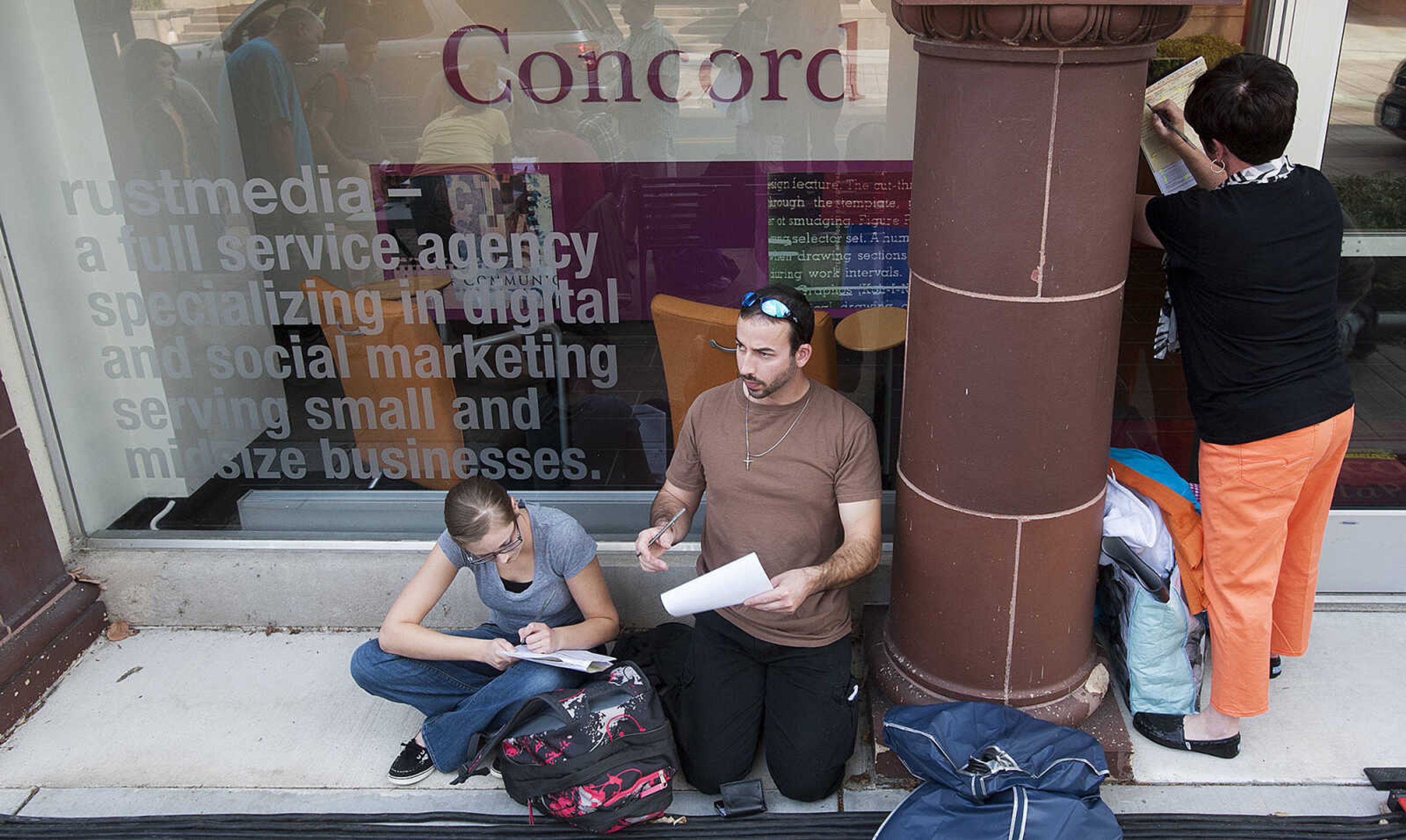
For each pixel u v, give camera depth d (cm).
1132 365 332
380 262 337
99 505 359
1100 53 222
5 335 322
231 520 362
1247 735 294
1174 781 278
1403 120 297
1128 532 280
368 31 314
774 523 273
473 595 339
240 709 315
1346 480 338
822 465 268
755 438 271
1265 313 251
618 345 342
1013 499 257
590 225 331
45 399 336
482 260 335
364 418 352
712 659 284
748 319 252
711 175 324
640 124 321
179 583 347
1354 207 310
